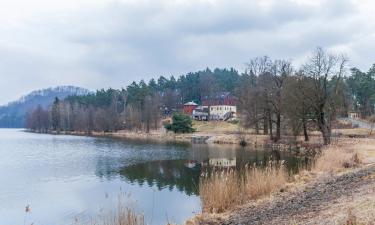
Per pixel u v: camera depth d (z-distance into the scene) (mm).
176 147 65625
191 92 177125
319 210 13984
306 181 22516
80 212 21422
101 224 16812
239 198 18562
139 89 146625
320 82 52219
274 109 63562
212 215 16250
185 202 23234
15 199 25406
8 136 114812
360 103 109500
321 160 29734
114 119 128750
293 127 55594
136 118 123125
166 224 17469
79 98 180125
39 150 62250
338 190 17828
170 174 35219
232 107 140250
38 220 20328
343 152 33438
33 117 170250
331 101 52438
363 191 15875
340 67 53125
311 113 53625
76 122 142250
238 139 70812
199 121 128250
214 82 170375
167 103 155875
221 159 45375
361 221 10523
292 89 53812
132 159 47844
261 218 14758
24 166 41969
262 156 47406
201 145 69312
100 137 103875
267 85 64188
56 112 154875
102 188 28922
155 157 49688
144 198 24734
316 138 59938
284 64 64812
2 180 32844
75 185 30359
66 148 65875
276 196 19000
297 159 42281
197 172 35781
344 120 90500
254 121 66438
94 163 44312
